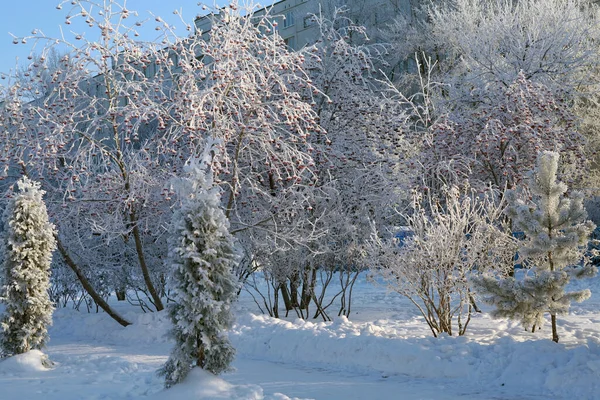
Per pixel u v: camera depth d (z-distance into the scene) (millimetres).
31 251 10258
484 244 10672
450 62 25531
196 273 7254
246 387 7156
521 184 15570
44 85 13328
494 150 16219
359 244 13852
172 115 13883
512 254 11070
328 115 15750
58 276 16703
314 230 13109
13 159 12930
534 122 14695
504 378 7879
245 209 14352
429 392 7473
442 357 8664
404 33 28438
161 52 13375
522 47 18062
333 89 16000
